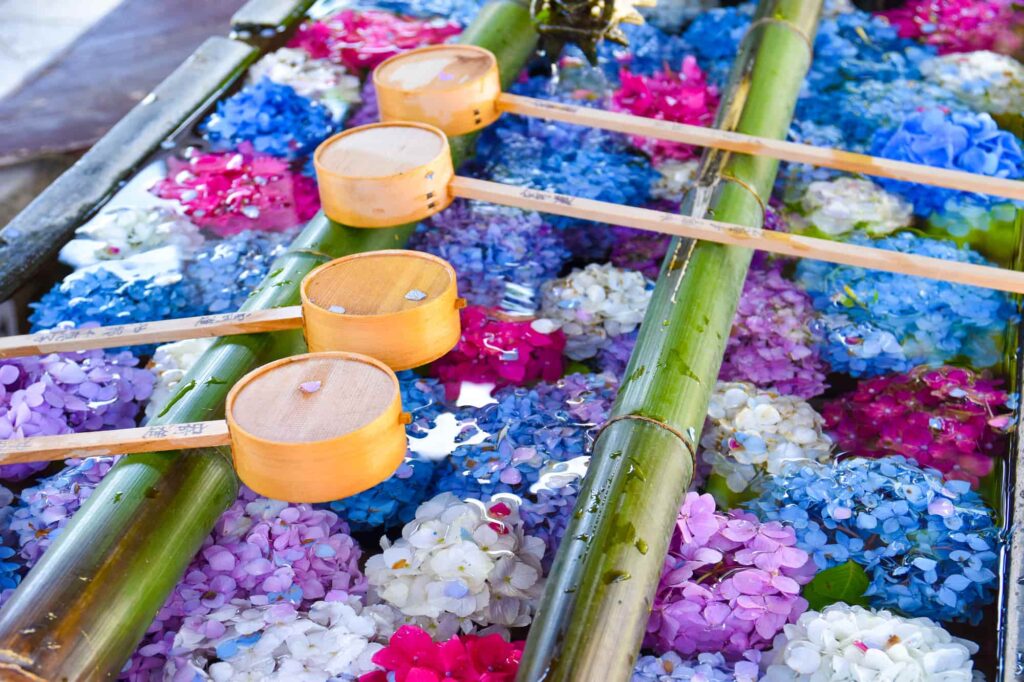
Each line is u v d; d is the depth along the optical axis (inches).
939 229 95.0
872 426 76.6
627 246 94.0
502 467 73.0
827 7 130.3
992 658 61.2
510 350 82.4
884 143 103.7
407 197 80.7
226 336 73.8
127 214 98.7
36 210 98.7
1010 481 71.2
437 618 62.0
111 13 157.5
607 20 99.9
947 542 67.8
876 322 85.3
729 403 78.2
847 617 60.2
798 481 72.2
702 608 62.7
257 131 109.7
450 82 92.0
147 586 59.4
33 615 55.0
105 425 77.4
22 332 86.0
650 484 62.9
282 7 129.7
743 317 85.7
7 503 72.8
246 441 59.7
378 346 68.2
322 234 83.8
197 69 118.3
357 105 113.5
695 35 125.0
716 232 78.7
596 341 83.7
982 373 80.7
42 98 137.7
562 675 53.7
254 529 68.3
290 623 61.6
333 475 59.9
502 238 94.4
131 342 70.3
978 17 127.9
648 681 58.9
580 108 92.6
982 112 110.3
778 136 96.3
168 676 59.3
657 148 106.3
